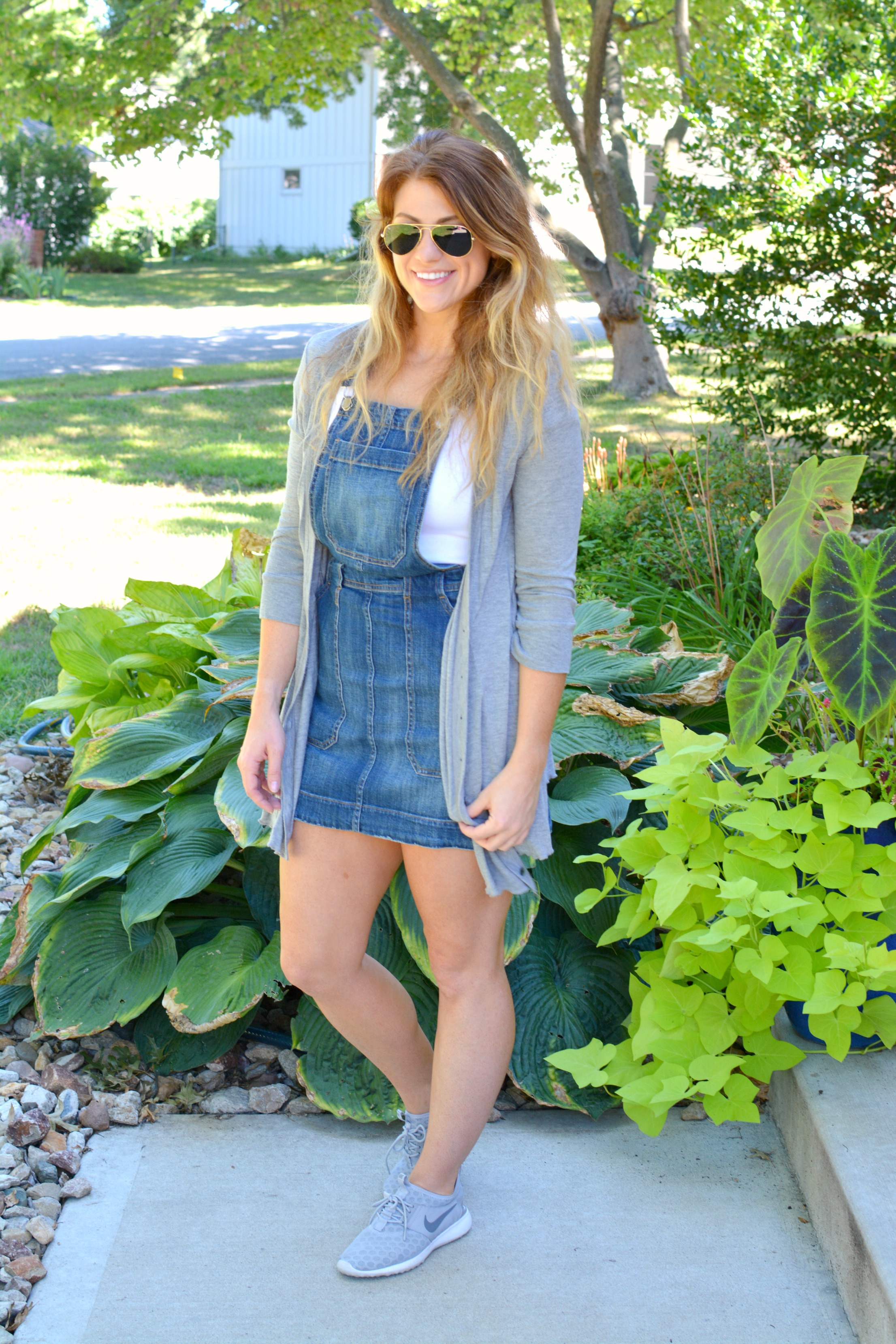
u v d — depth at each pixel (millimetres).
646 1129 2154
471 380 1695
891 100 5770
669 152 11539
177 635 3318
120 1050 2559
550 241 1775
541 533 1732
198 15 12680
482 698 1734
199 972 2482
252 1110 2424
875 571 2184
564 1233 2074
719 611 4680
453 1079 1915
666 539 5203
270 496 7938
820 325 6590
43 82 12820
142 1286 1933
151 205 35250
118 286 26484
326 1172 2236
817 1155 2072
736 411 6859
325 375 1844
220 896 2904
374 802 1802
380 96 24953
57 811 3750
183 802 2838
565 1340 1836
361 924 1917
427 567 1722
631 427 9812
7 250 23359
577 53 13883
